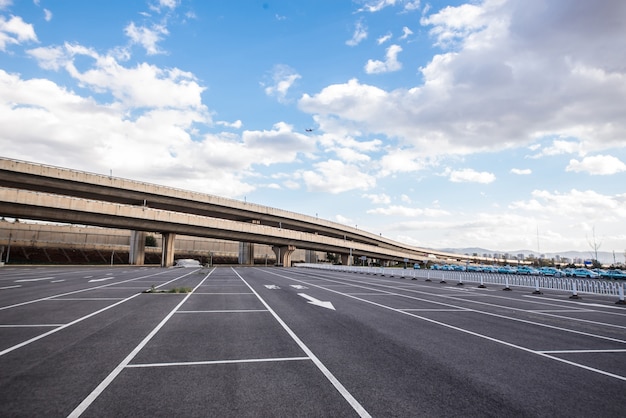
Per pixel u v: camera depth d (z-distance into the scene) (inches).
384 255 4744.1
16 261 2652.6
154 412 179.2
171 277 1390.3
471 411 184.1
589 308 629.9
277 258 3737.7
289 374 239.9
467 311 557.9
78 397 197.3
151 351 295.0
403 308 581.3
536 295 885.2
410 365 262.8
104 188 2454.5
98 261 3078.2
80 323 416.5
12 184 2167.8
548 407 190.9
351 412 181.3
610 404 195.8
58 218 2140.7
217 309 539.8
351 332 380.2
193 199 2918.3
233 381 225.3
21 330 375.9
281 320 449.7
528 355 295.9
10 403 188.5
